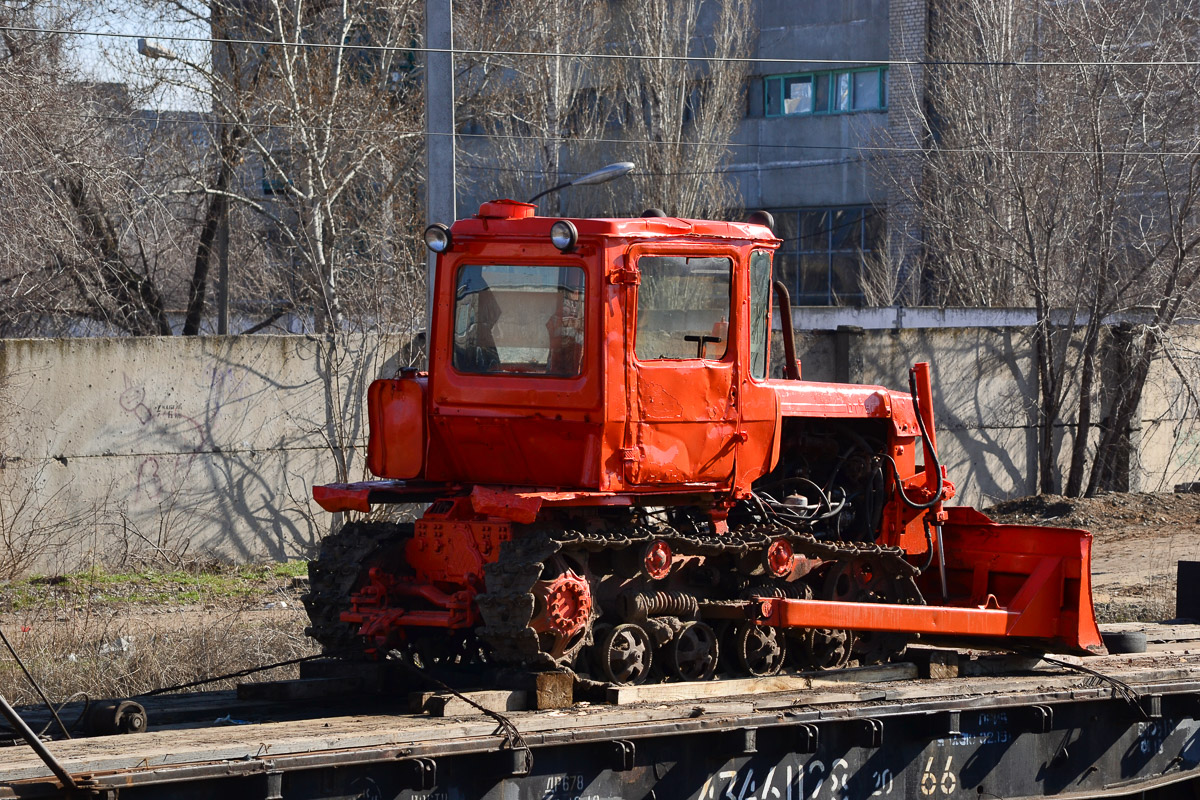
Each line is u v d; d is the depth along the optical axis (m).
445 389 13.05
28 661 18.58
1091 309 41.31
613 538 12.45
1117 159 41.56
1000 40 47.34
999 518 38.22
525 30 52.31
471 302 13.05
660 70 62.59
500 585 11.91
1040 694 13.70
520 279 12.77
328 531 30.56
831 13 71.31
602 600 12.71
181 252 45.00
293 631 21.30
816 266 72.50
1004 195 45.53
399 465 13.54
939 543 16.12
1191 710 15.07
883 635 15.22
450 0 22.50
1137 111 41.25
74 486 28.22
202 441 29.67
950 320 44.62
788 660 14.58
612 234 12.29
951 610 14.53
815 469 15.18
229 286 48.12
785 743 12.05
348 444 31.41
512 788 10.70
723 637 13.74
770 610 13.01
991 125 47.25
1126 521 37.38
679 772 11.50
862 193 70.88
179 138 41.47
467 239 12.98
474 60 48.72
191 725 12.14
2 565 26.62
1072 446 41.25
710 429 13.00
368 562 13.45
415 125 42.91
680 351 12.88
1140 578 29.25
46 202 33.56
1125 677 14.93
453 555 12.83
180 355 29.41
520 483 13.09
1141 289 43.03
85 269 37.03
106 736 10.77
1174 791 15.20
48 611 24.05
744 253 13.20
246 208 46.56
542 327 12.66
